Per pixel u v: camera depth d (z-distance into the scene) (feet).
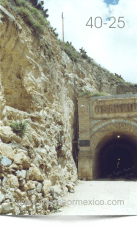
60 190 46.11
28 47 48.21
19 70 45.73
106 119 86.28
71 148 80.69
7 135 31.68
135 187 63.52
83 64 113.39
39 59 56.44
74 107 92.22
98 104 87.56
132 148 116.16
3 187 26.58
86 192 55.31
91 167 83.05
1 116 33.58
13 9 49.44
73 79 96.53
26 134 38.01
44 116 51.70
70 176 64.69
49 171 44.47
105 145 108.27
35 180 36.19
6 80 42.96
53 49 75.61
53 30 84.74
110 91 124.67
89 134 86.48
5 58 41.57
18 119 40.14
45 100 55.52
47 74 60.18
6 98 43.09
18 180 30.30
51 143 51.90
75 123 91.91
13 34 40.24
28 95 47.24
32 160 36.60
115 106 86.02
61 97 72.69
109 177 103.65
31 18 56.75
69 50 104.06
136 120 83.87
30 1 71.41
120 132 93.91
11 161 30.09
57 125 60.75
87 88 102.99
